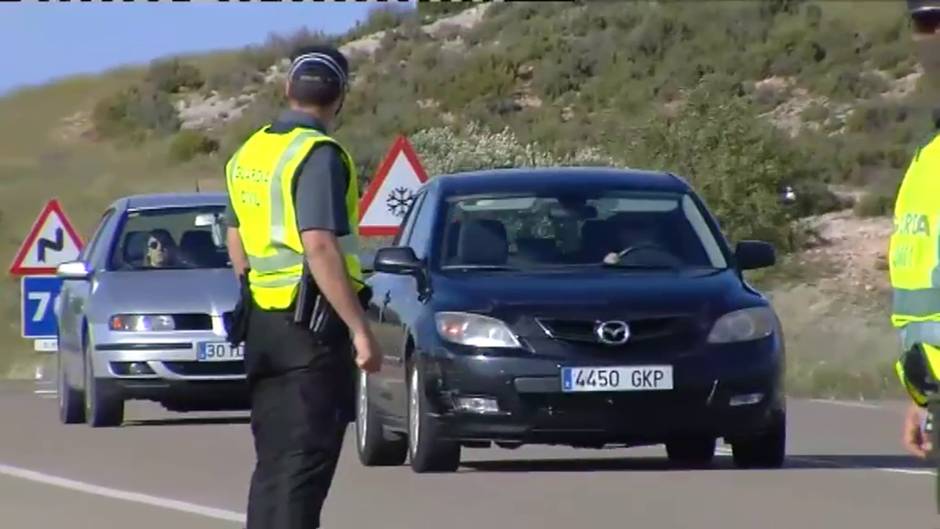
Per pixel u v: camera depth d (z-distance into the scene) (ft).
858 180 532.73
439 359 142.72
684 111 467.52
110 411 199.41
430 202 162.09
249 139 93.45
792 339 315.58
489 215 157.48
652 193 160.45
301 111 92.02
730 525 122.11
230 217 94.12
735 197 449.06
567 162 464.24
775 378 144.05
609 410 140.26
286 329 89.92
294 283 89.56
